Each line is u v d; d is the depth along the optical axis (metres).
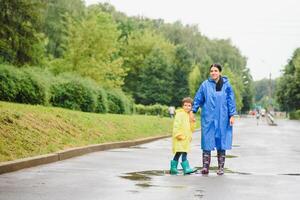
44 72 29.22
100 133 20.80
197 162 13.99
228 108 11.18
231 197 7.99
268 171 11.70
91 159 14.16
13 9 31.08
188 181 9.70
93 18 54.19
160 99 96.31
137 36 99.25
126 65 95.88
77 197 7.79
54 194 8.03
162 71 96.69
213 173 11.27
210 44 141.12
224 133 11.05
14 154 12.31
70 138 17.47
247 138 27.45
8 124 15.02
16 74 21.94
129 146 20.58
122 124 26.09
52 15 64.88
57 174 10.53
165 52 102.50
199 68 109.50
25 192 8.18
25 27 32.19
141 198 7.74
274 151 18.05
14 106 18.73
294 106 110.50
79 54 53.19
